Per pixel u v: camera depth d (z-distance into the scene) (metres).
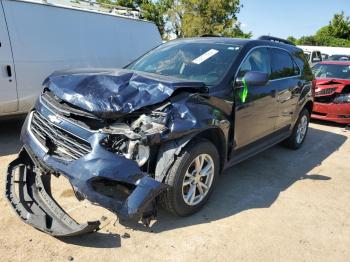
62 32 6.67
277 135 5.62
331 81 8.88
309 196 4.61
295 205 4.31
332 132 8.41
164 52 4.95
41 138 3.50
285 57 5.74
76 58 6.91
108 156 3.00
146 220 3.17
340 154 6.66
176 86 3.34
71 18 6.85
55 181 4.27
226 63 4.35
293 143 6.47
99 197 2.99
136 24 8.33
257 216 3.96
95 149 3.02
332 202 4.50
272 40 5.75
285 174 5.32
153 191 3.07
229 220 3.80
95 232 3.34
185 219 3.72
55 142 3.32
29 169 3.81
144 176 3.08
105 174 2.95
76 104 3.21
